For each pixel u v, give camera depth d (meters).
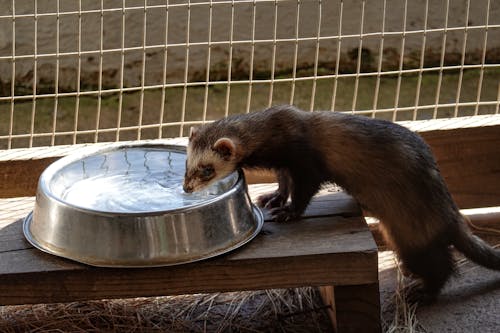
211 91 13.41
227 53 13.62
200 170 7.61
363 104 13.16
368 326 6.95
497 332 7.41
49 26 13.23
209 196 7.68
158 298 7.89
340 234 6.98
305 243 6.84
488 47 13.91
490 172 8.89
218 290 6.67
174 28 13.55
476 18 13.86
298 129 7.57
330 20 13.66
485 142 8.79
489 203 9.02
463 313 7.74
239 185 6.94
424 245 7.73
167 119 12.97
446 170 8.85
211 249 6.60
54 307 7.70
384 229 7.96
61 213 6.61
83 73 13.40
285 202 7.81
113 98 13.18
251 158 7.73
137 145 7.90
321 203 7.61
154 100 13.24
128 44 13.47
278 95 13.36
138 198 7.32
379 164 7.53
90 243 6.51
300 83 13.46
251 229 6.96
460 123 8.84
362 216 7.34
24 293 6.57
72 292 6.59
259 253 6.68
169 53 13.56
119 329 7.47
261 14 13.57
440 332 7.45
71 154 7.85
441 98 13.34
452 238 7.85
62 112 12.89
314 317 7.61
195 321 7.61
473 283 8.23
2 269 6.54
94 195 7.30
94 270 6.52
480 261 8.04
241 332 7.47
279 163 7.68
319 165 7.60
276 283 6.70
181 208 6.46
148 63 13.55
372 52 13.77
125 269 6.52
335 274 6.70
